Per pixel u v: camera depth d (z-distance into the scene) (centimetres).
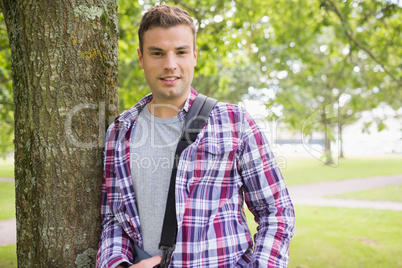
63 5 130
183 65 120
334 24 505
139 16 471
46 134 130
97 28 136
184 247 110
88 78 134
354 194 1098
